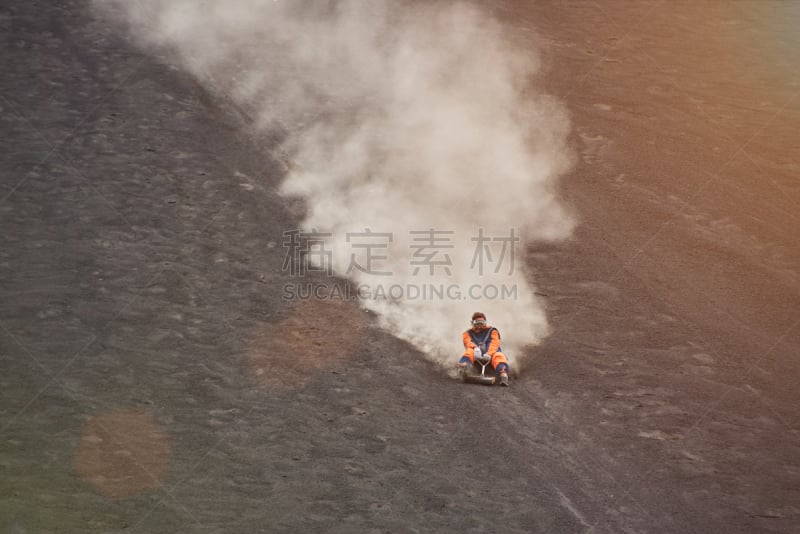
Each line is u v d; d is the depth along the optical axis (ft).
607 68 271.90
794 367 146.72
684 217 199.00
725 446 123.34
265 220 185.98
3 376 124.98
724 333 156.56
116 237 170.09
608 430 125.70
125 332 140.87
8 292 147.64
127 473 106.63
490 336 140.67
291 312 154.20
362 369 138.10
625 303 165.68
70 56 242.58
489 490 109.91
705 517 107.24
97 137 206.39
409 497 107.34
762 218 199.52
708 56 282.77
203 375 131.75
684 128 239.30
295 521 100.73
